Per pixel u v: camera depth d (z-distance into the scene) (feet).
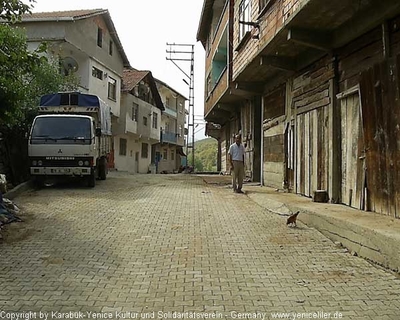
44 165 43.83
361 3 24.04
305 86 35.22
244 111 61.26
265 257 20.25
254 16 38.55
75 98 49.24
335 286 16.34
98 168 54.75
